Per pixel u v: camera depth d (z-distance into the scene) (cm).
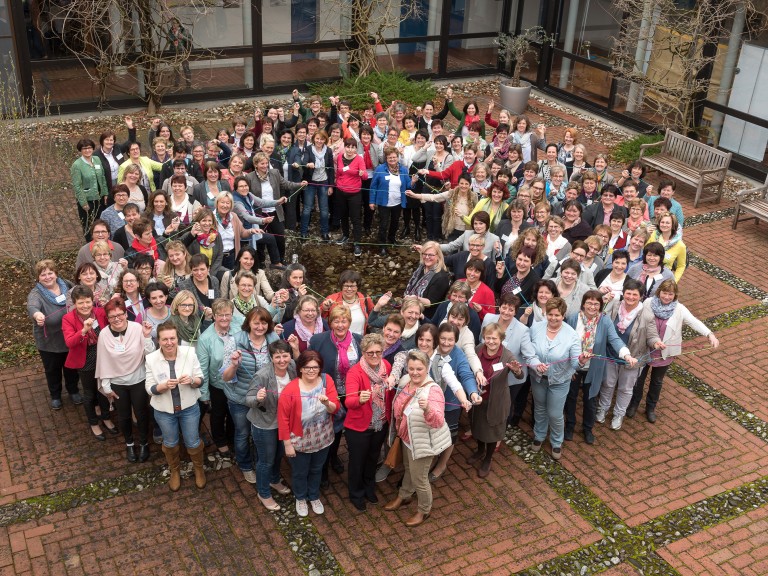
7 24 1439
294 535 644
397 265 1087
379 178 1063
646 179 1423
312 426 618
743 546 656
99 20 1479
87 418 759
